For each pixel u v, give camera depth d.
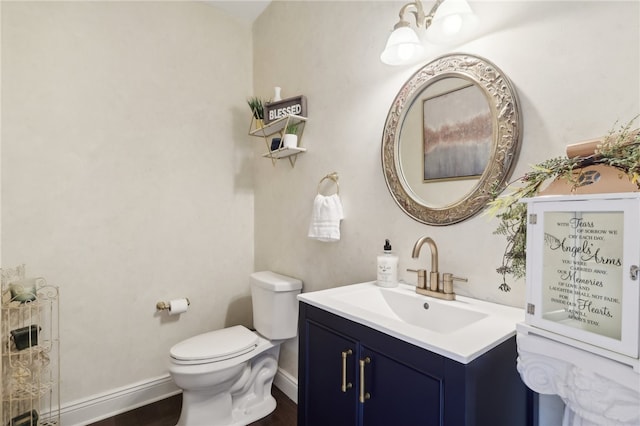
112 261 1.93
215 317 2.33
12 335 1.51
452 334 0.86
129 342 1.99
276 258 2.26
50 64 1.74
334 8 1.79
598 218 0.66
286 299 1.95
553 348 0.72
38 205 1.71
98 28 1.88
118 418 1.87
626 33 0.86
